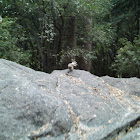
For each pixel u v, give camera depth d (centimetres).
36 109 189
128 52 796
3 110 181
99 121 205
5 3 715
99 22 1163
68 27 877
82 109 222
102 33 912
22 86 213
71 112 214
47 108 194
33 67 1025
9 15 770
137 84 344
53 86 275
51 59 885
